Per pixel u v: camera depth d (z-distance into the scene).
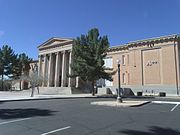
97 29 38.44
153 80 43.62
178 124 9.87
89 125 9.56
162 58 42.84
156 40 43.88
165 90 41.72
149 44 44.81
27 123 10.01
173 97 35.00
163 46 42.97
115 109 15.59
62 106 17.77
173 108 16.55
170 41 42.22
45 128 8.94
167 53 42.28
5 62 64.19
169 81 41.50
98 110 14.97
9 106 17.81
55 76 56.69
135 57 46.59
